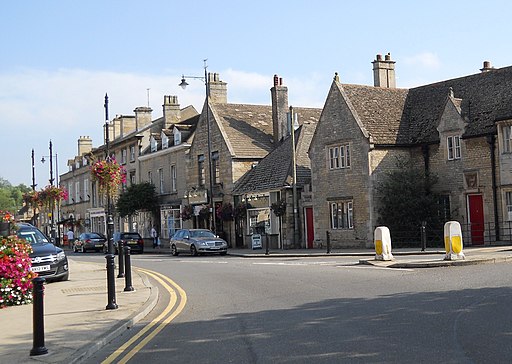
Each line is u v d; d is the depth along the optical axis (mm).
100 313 12859
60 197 50594
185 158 47969
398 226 30531
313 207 34969
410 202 30156
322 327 10141
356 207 32281
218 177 43844
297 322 10758
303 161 38312
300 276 18266
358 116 32469
